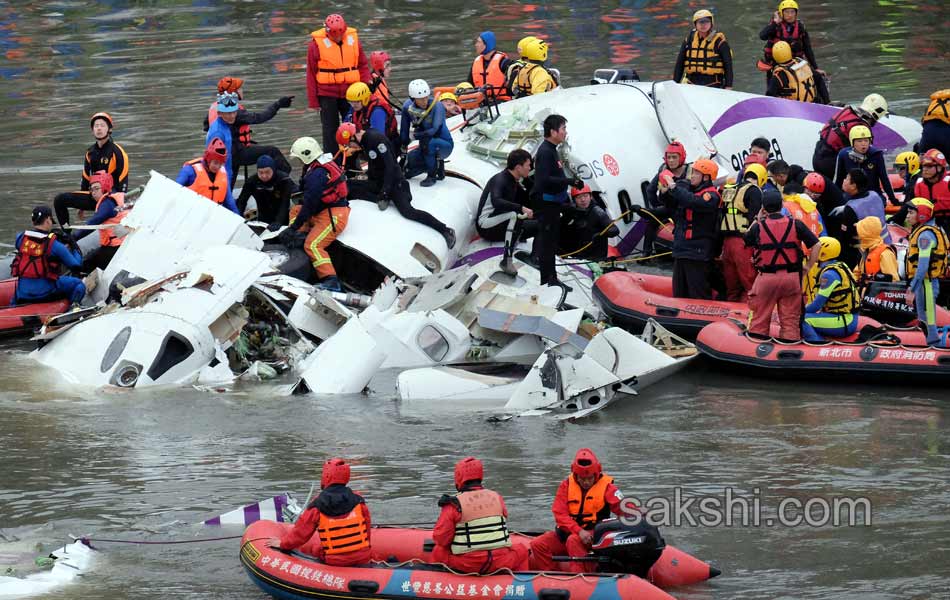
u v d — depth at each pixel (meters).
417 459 40.50
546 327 49.62
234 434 43.03
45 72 107.44
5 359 51.62
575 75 98.94
